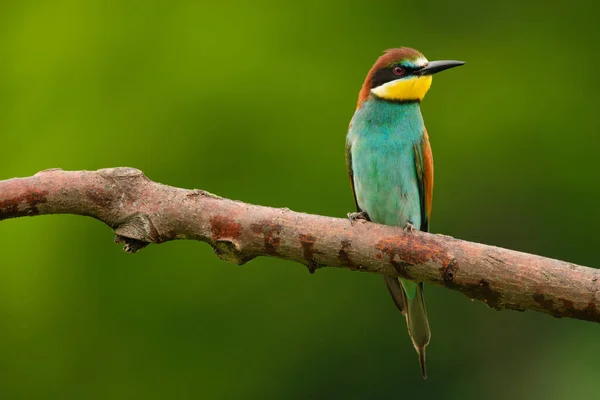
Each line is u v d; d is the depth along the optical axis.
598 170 13.13
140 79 12.50
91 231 12.06
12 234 12.02
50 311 12.16
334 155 12.38
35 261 12.09
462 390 13.28
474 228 13.32
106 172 6.85
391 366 13.18
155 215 6.85
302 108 12.54
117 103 12.44
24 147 12.34
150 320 12.24
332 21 13.11
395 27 13.38
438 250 6.61
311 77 12.70
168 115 12.41
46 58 12.62
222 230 6.82
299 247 6.80
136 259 12.06
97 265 12.09
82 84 12.50
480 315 13.38
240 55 12.70
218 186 12.34
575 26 13.88
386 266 6.73
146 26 12.70
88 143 12.26
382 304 12.87
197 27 12.73
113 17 12.70
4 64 12.68
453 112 13.34
